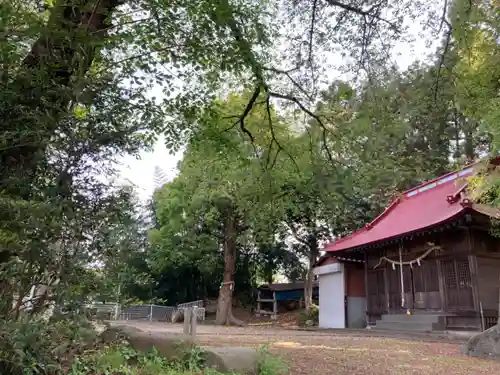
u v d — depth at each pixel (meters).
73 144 3.77
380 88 8.26
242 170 12.77
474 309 15.70
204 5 6.17
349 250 21.56
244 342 11.15
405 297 19.14
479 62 9.21
